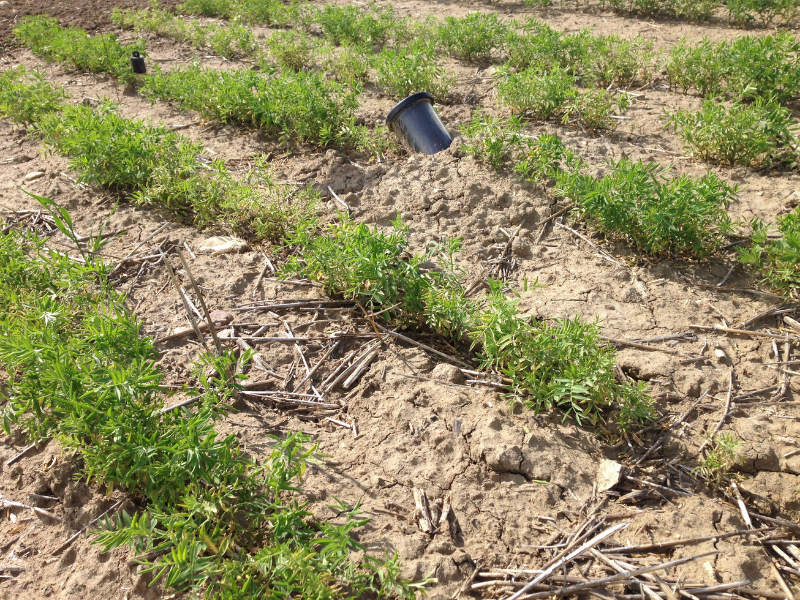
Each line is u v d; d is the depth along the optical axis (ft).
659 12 33.71
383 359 13.16
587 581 9.05
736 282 15.03
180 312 14.34
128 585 9.14
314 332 13.92
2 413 11.17
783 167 18.93
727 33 30.35
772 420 11.48
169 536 8.84
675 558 9.36
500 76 25.80
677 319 13.84
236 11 36.86
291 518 8.93
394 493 10.38
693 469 10.76
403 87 24.67
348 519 9.05
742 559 9.23
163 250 16.52
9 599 9.14
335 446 11.28
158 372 12.61
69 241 16.88
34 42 31.55
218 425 11.46
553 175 17.42
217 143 22.33
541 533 9.77
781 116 18.81
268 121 22.27
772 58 22.70
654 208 14.94
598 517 9.97
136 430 9.32
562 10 35.42
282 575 8.25
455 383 12.53
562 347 11.41
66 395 9.62
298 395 12.35
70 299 13.76
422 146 20.58
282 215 16.80
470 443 11.06
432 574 9.13
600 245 16.43
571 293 14.66
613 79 25.41
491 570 9.32
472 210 17.79
